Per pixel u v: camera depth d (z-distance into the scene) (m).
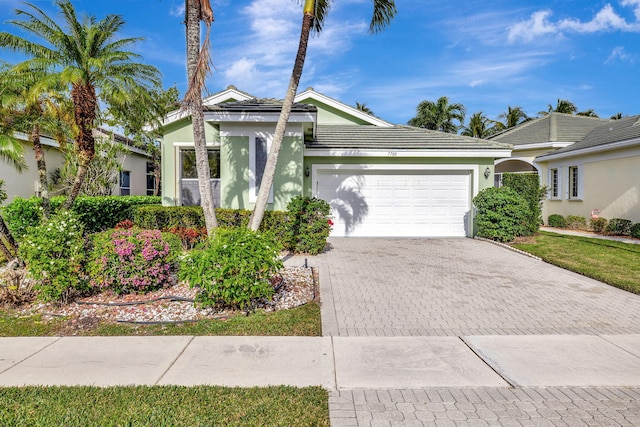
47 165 16.16
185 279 5.59
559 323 5.48
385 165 13.27
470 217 13.46
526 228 12.70
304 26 7.79
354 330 5.14
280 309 5.90
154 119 11.52
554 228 17.61
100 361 4.12
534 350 4.52
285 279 7.50
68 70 8.70
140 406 3.24
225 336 4.86
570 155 16.95
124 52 9.67
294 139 10.83
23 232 10.15
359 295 6.73
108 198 14.87
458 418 3.14
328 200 13.50
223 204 10.92
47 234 5.85
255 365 4.05
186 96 7.21
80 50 9.27
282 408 3.25
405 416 3.16
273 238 6.29
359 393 3.52
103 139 16.92
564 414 3.21
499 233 12.09
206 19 6.91
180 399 3.36
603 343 4.75
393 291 6.99
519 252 10.69
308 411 3.21
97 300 6.15
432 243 12.22
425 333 5.07
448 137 14.36
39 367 3.97
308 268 8.55
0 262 8.44
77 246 6.02
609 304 6.34
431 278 7.93
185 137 12.66
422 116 35.56
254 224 7.74
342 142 13.59
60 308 5.84
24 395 3.40
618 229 14.35
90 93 9.36
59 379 3.71
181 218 11.22
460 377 3.84
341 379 3.77
